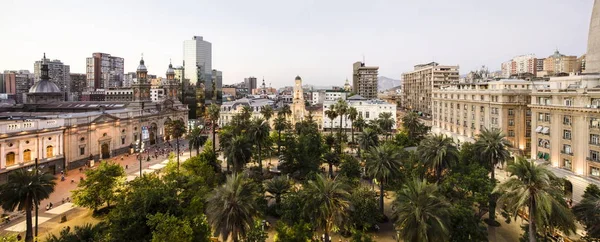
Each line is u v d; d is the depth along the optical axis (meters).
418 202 31.98
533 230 34.16
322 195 36.00
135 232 32.97
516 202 33.41
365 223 46.22
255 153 83.19
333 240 45.88
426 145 56.34
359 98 178.25
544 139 69.38
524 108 85.00
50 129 80.44
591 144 57.19
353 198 47.50
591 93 56.62
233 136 77.12
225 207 31.97
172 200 36.28
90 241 32.47
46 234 47.44
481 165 59.09
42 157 79.12
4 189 41.28
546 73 149.38
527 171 33.19
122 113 108.94
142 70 139.62
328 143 96.19
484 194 47.28
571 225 33.28
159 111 131.88
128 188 50.28
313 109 175.50
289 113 142.00
